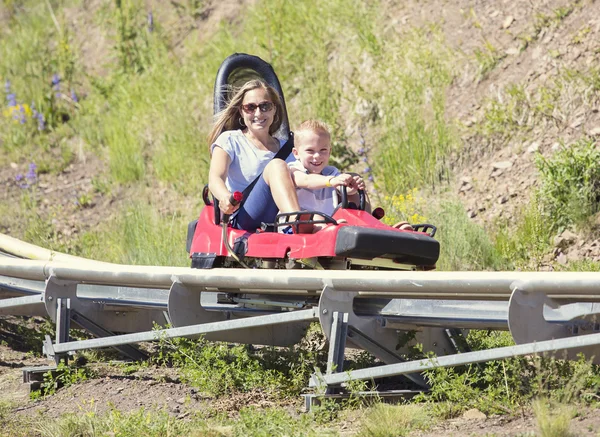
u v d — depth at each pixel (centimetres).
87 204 3688
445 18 3556
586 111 2866
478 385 1557
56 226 3494
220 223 1794
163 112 3966
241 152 1830
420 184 3062
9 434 1520
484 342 1817
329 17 3872
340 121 3456
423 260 1636
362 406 1483
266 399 1636
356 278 1469
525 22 3297
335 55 3747
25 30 5278
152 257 2891
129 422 1469
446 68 3344
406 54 3459
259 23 4100
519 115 3025
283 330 1909
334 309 1525
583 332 1379
